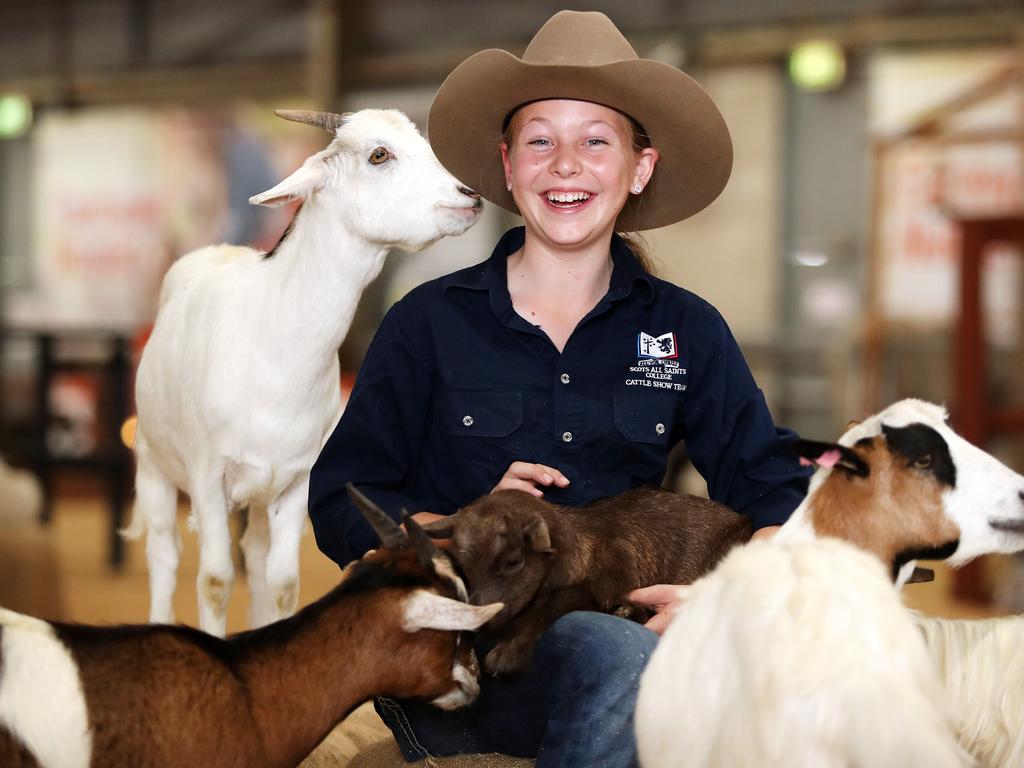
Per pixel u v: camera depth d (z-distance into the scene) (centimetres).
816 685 204
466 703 291
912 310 1429
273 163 1716
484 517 296
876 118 1493
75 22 1795
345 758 373
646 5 1577
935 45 1471
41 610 554
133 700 259
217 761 263
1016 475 279
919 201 1423
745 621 218
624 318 349
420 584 276
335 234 408
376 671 276
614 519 326
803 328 1513
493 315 347
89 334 933
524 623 305
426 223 404
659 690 234
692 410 353
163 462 454
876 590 220
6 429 952
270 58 1723
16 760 249
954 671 302
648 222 383
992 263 1258
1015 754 295
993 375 1233
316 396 419
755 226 1533
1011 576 833
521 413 341
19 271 1808
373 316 1590
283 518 427
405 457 350
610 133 339
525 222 349
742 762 210
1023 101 1302
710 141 351
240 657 273
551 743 280
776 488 345
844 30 1494
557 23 344
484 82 340
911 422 284
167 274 476
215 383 412
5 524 556
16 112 1797
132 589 789
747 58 1534
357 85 1675
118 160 1773
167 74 1750
